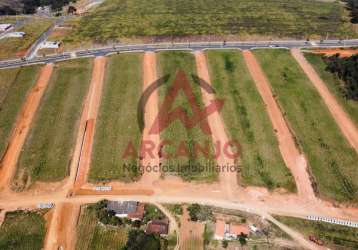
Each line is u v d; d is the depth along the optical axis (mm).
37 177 70812
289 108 87438
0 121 85375
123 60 109812
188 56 111500
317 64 105875
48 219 62781
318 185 67688
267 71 102750
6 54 117312
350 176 69375
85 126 83188
